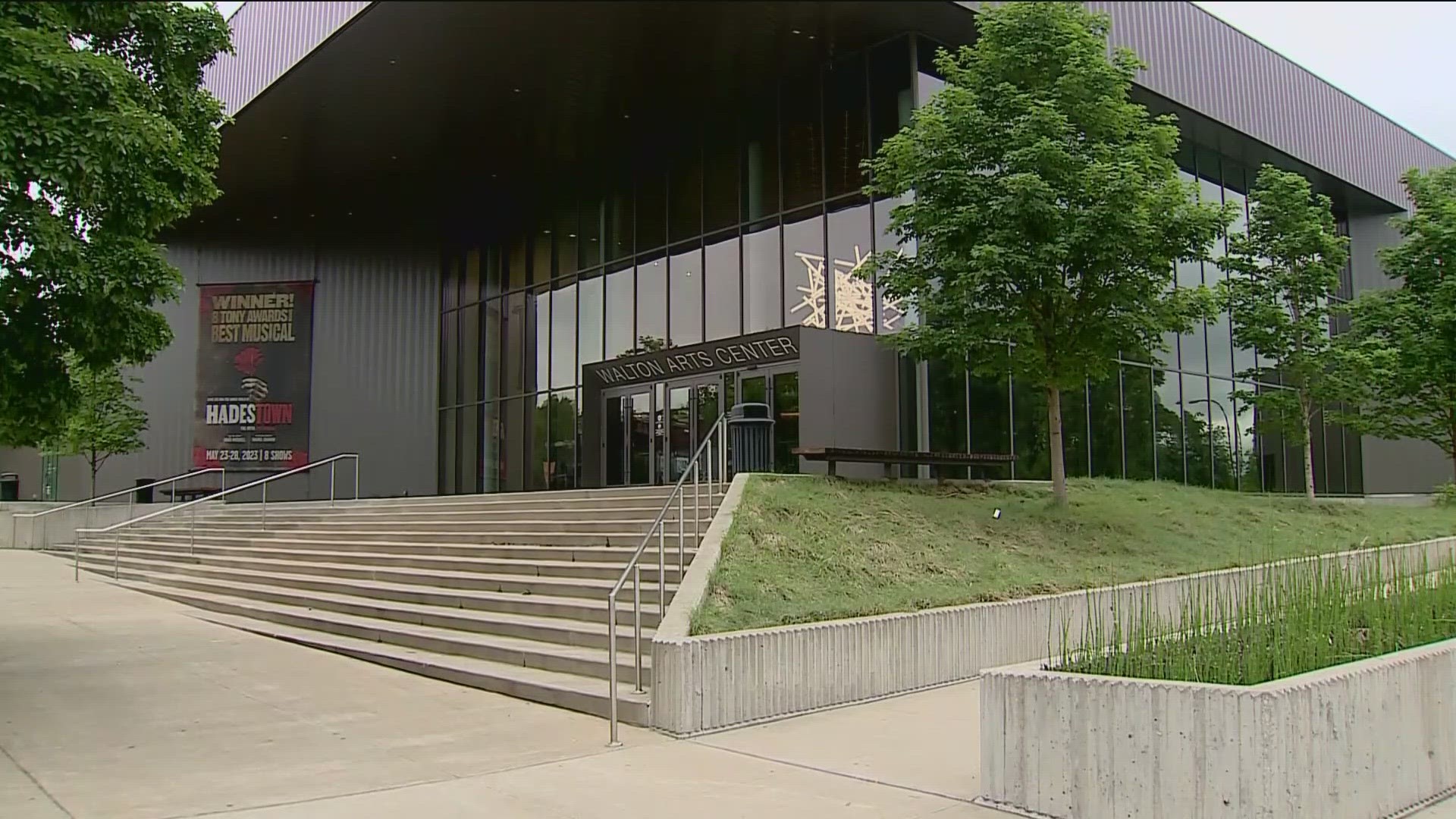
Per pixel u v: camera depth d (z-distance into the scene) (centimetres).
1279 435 2609
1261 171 2322
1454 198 2312
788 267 2155
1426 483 3075
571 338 2731
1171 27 2300
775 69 2134
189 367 3347
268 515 2214
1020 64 1548
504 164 2733
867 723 813
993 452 1959
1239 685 551
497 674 965
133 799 624
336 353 3288
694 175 2417
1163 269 1516
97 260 934
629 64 2112
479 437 3048
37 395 1015
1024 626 1067
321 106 2336
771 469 1577
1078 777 567
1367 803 558
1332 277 2183
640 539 1270
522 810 595
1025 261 1426
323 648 1200
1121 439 2242
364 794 630
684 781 653
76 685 998
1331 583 778
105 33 1059
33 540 2736
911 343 1592
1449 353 2211
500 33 1983
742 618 891
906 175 1554
